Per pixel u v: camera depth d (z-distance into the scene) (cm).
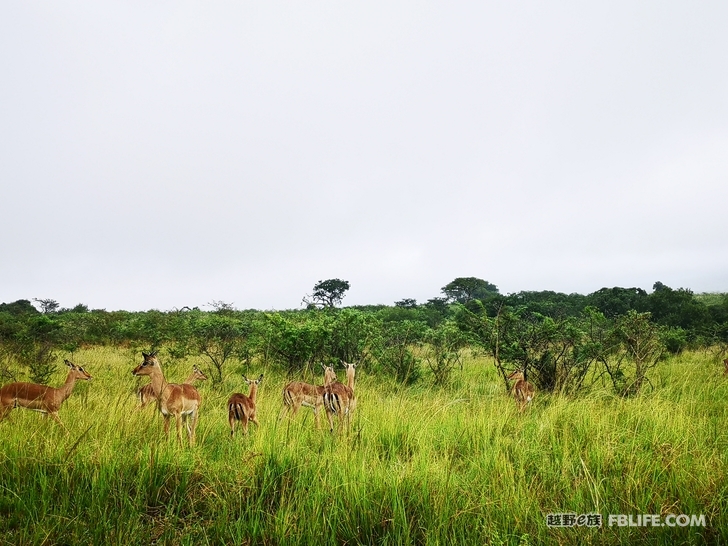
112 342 2280
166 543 398
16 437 559
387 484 476
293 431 673
